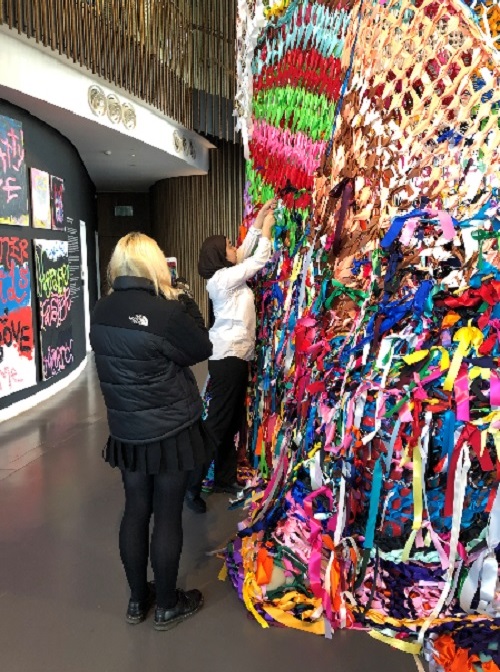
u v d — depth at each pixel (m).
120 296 1.73
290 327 2.47
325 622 1.77
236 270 2.58
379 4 1.92
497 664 1.54
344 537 1.87
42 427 4.32
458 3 1.74
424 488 1.72
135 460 1.74
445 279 1.77
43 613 1.92
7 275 4.73
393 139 1.88
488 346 1.70
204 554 2.28
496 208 1.72
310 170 2.41
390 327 1.84
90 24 5.31
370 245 1.94
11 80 4.30
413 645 1.66
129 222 11.52
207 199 9.73
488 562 1.66
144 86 6.54
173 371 1.73
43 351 5.39
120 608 1.95
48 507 2.80
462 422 1.67
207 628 1.82
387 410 1.77
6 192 4.71
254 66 3.06
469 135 1.75
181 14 7.49
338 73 2.18
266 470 2.79
